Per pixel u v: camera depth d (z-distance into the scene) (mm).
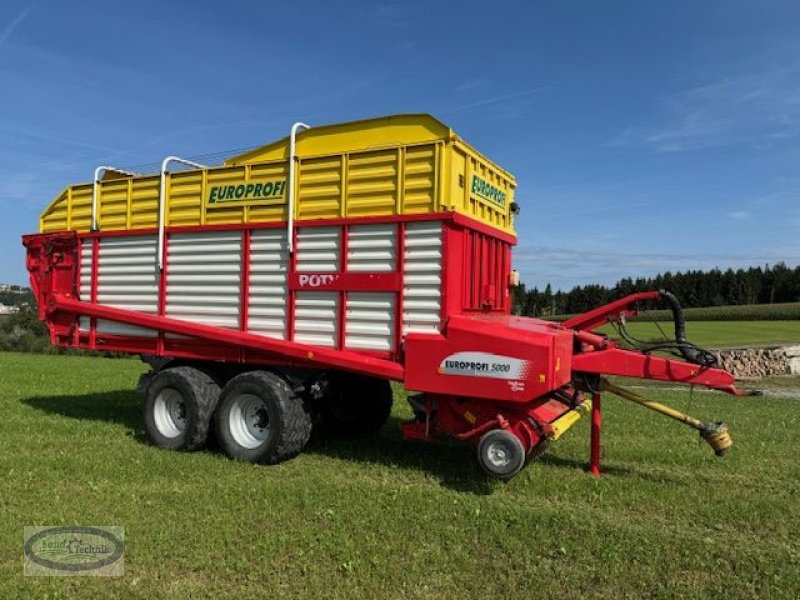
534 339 5715
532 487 6066
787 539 4934
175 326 7621
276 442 6691
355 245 6613
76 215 8781
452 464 6941
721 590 4000
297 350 6797
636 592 3984
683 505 5637
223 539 4574
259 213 7234
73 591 3842
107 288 8438
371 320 6535
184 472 6328
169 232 7852
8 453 6922
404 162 6355
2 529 4695
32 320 34875
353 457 7238
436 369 6086
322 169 6840
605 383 6645
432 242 6219
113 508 5172
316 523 4957
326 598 3779
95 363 20250
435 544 4613
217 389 7512
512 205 7570
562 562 4363
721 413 10812
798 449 7883
